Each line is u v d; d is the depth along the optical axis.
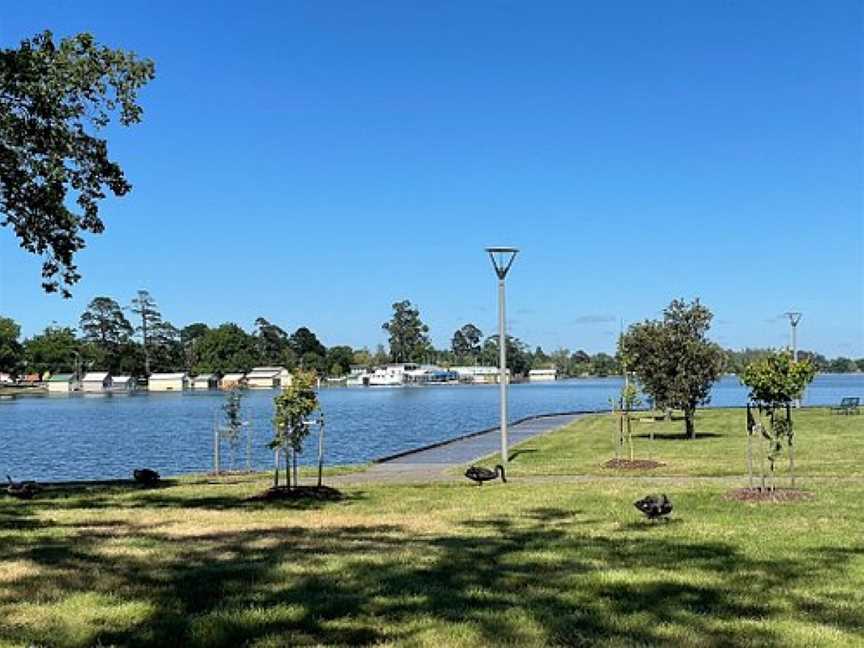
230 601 7.77
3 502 16.61
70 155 17.73
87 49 17.50
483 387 177.50
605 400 99.12
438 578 8.70
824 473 19.11
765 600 7.71
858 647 6.32
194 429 54.97
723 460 23.14
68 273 18.28
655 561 9.52
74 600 7.82
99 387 151.38
